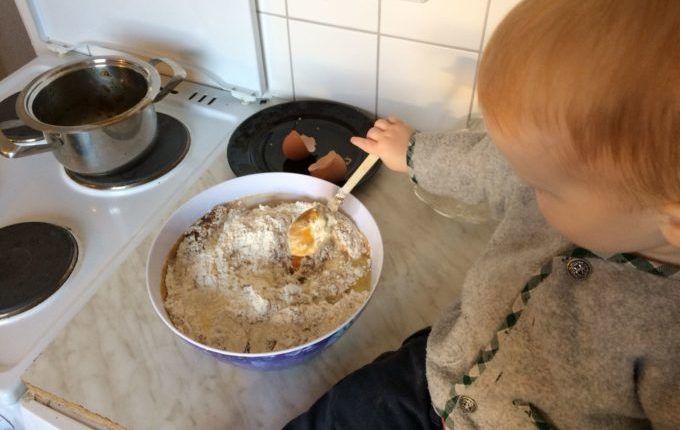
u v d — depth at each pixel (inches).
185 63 38.9
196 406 24.7
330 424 23.9
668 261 17.8
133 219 31.7
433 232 31.1
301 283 27.2
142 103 31.1
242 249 27.8
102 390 25.0
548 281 20.1
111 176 33.6
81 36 41.3
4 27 51.4
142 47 39.7
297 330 25.3
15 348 26.3
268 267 27.6
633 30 13.4
